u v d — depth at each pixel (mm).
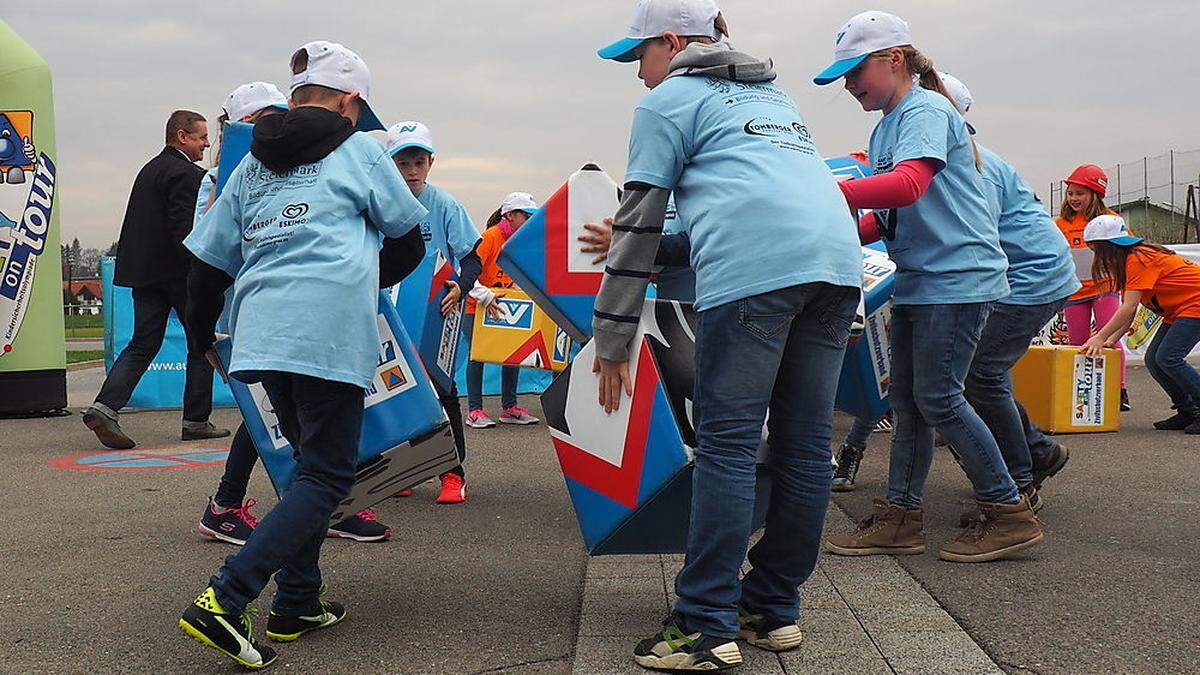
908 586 3799
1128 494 5488
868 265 4926
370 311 3172
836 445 7180
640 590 3787
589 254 3754
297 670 3092
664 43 3357
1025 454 4711
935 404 4105
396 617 3564
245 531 4594
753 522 3469
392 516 5117
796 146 3117
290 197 3199
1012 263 4672
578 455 3371
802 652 3145
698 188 3062
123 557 4371
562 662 3143
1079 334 9320
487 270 8359
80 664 3164
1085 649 3156
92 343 27141
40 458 6996
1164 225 20062
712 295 2979
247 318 3127
